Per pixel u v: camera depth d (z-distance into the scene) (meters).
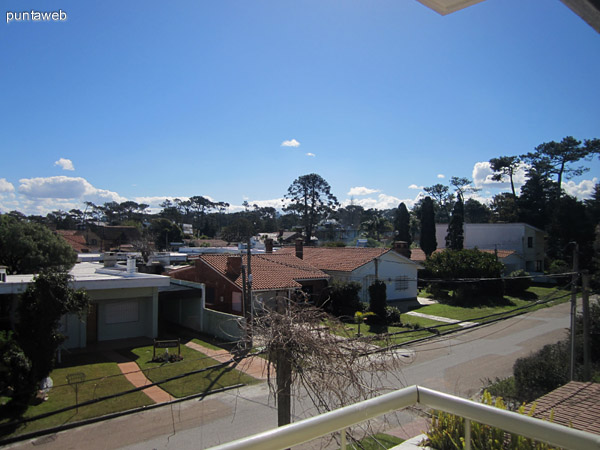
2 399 12.47
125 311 21.25
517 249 47.47
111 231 69.44
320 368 5.97
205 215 119.69
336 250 36.38
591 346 15.59
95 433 11.11
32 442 10.62
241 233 77.81
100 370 15.81
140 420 11.91
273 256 31.98
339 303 27.91
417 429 10.12
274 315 6.38
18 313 13.01
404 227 53.66
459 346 19.88
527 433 1.77
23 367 12.50
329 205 78.19
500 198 67.44
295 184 77.56
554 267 41.00
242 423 11.68
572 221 41.88
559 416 7.68
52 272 13.61
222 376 15.29
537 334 22.50
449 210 86.44
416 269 34.34
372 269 31.73
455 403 1.98
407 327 23.55
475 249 36.91
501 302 31.62
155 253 42.12
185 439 10.76
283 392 6.20
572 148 54.19
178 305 25.17
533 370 13.36
